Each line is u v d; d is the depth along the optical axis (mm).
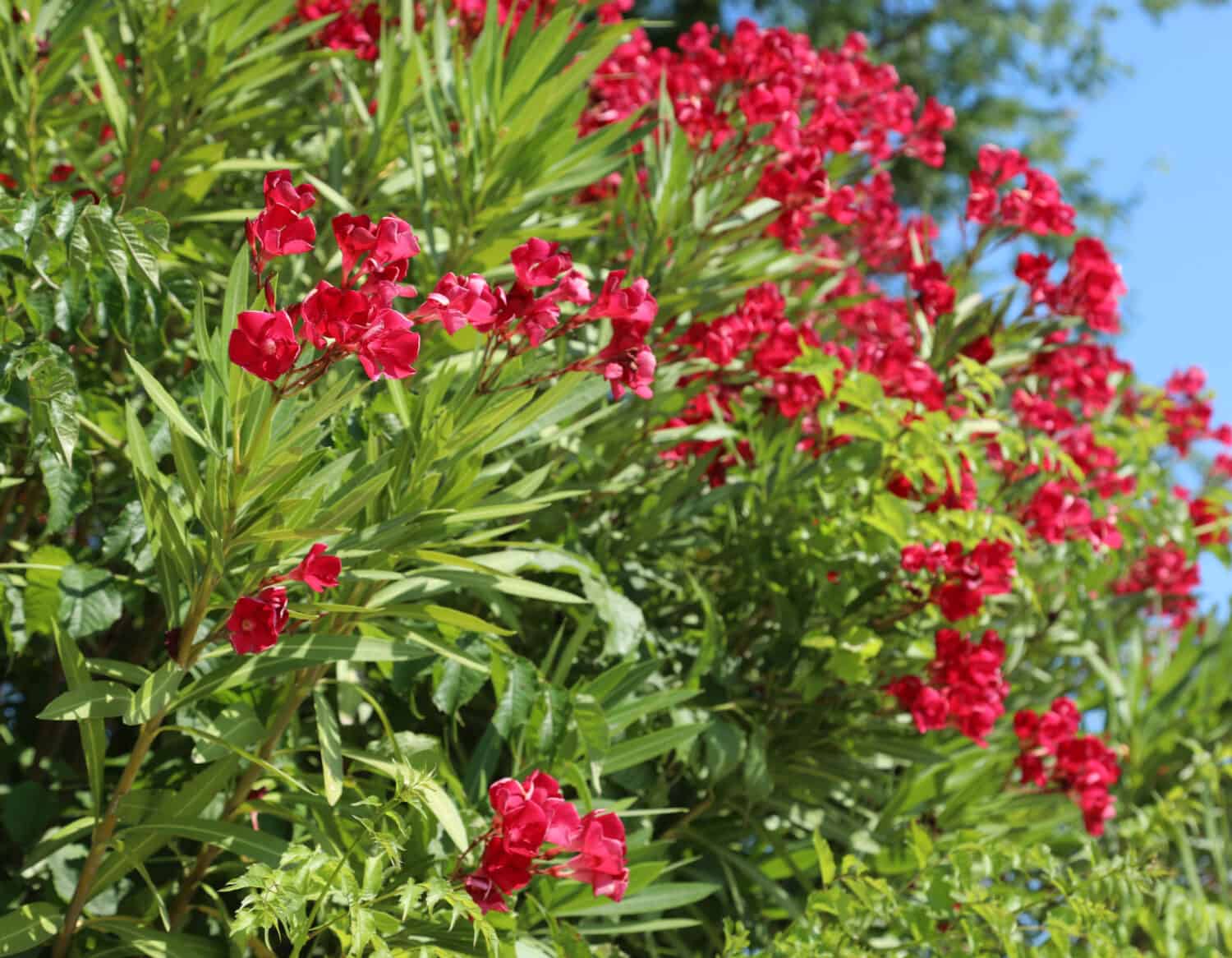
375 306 1715
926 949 2809
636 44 4344
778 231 3426
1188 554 4875
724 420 3664
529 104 2965
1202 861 4887
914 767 3750
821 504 3414
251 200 3689
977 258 3916
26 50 2938
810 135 3646
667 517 3334
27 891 2666
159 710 2088
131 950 2273
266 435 1857
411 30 3342
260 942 2242
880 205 4828
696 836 3273
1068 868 2895
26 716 3219
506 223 3006
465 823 2387
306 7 3543
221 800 2482
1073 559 4469
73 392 2072
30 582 2420
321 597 2270
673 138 3285
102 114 3330
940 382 3463
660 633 3428
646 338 3256
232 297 2025
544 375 2352
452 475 2186
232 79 3105
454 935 2223
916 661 3445
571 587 3211
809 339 3637
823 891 2627
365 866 2039
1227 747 4730
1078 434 4359
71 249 2150
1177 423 5457
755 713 3494
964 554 3232
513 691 2426
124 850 2199
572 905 2543
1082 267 3779
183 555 2049
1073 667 4824
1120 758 4574
